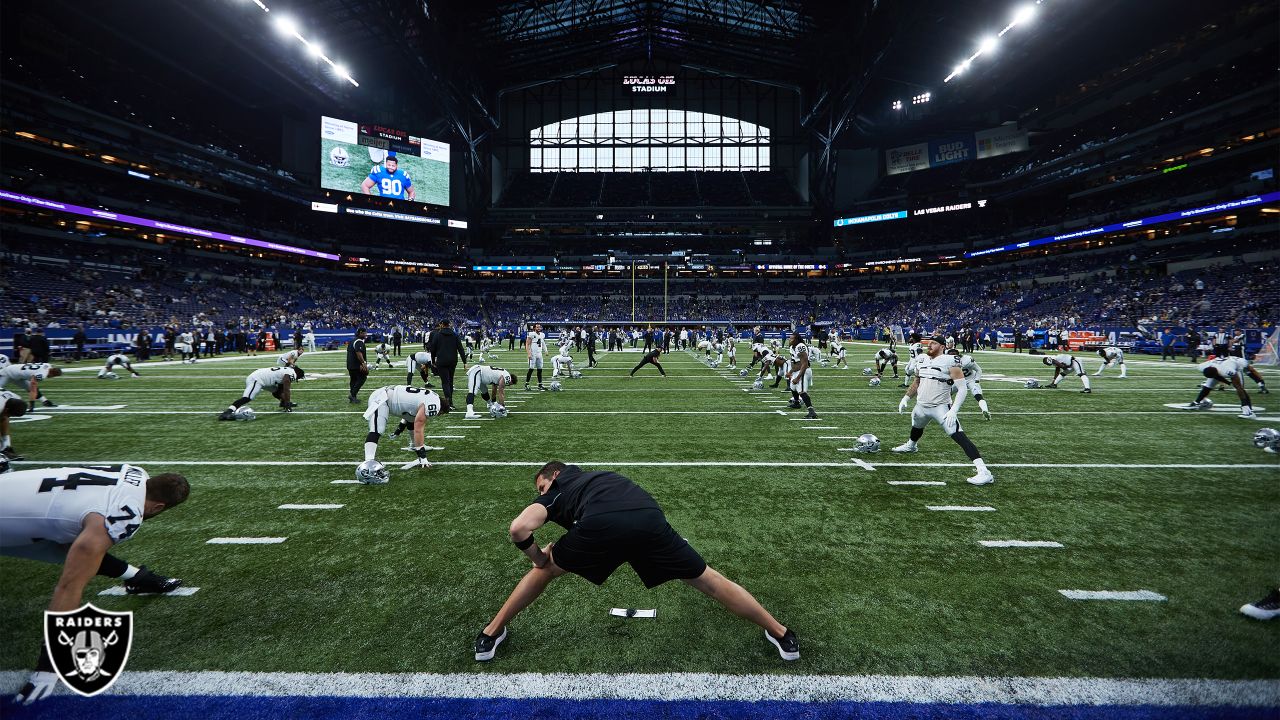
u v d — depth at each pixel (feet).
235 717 6.81
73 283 118.01
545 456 21.22
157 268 142.00
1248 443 23.29
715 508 15.08
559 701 7.13
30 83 119.85
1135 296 132.05
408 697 7.18
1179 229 144.15
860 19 136.77
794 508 15.07
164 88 150.41
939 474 18.65
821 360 71.97
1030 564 11.32
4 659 7.89
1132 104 153.17
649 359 55.42
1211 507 14.99
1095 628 8.82
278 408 32.55
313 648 8.29
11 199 117.19
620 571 11.00
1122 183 151.74
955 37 147.33
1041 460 20.49
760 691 7.31
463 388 45.62
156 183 142.61
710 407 34.22
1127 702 7.07
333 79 160.76
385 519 14.17
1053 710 6.94
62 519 7.38
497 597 9.97
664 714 6.88
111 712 6.90
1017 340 99.04
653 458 21.03
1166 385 45.09
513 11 147.33
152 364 65.51
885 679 7.55
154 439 23.81
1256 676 7.55
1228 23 123.95
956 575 10.81
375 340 149.18
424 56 143.43
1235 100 124.57
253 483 17.43
